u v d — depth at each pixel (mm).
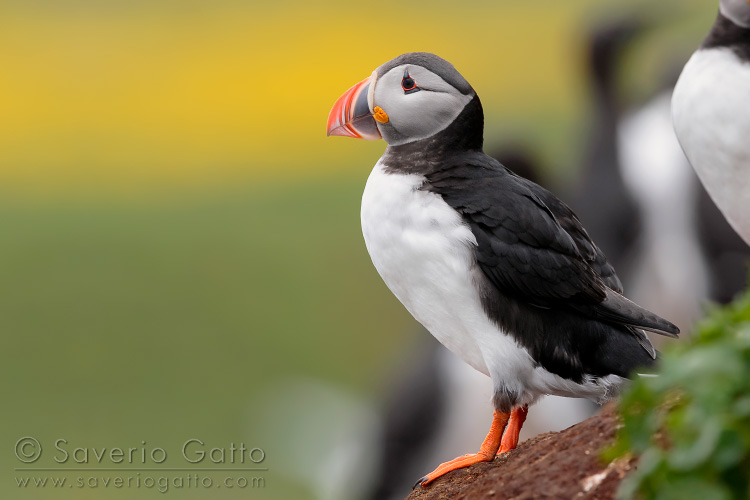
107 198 27641
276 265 22953
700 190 10789
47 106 31891
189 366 18734
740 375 3756
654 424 4047
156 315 20812
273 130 29969
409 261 5285
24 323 20656
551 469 4559
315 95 31219
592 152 11328
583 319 5219
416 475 9164
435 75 5496
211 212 26453
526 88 29781
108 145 30141
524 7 35875
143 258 23672
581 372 5258
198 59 33562
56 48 35000
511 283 5156
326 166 29047
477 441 8961
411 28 34188
